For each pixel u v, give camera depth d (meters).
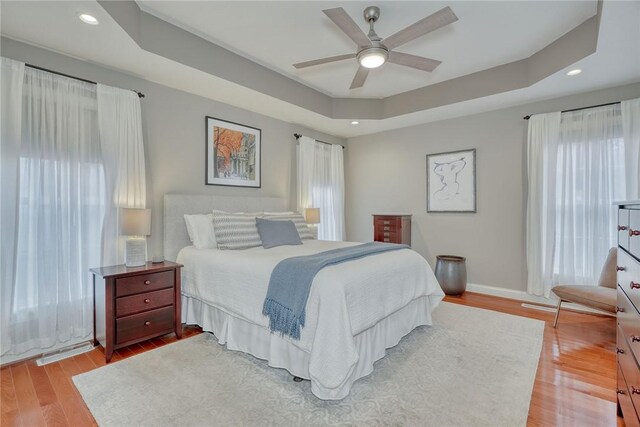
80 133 2.53
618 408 1.64
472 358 2.29
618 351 1.63
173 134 3.20
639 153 2.95
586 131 3.28
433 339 2.62
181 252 2.99
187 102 3.32
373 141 5.17
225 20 2.57
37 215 2.30
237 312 2.29
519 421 1.61
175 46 2.62
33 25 2.09
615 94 3.20
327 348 1.74
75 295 2.49
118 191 2.71
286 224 3.35
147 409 1.72
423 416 1.65
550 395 1.84
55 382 1.98
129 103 2.79
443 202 4.42
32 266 2.30
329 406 1.74
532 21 2.58
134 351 2.42
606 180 3.17
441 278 4.02
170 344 2.54
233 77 3.08
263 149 4.13
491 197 4.02
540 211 3.55
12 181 2.16
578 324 2.95
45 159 2.34
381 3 2.34
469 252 4.21
